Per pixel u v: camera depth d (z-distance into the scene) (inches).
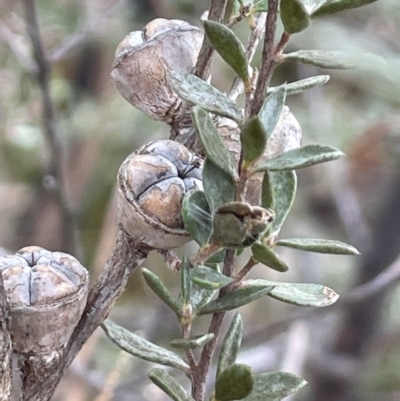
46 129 12.5
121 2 15.2
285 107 6.7
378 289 13.4
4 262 6.5
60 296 6.4
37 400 6.6
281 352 15.9
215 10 6.6
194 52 6.9
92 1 17.3
